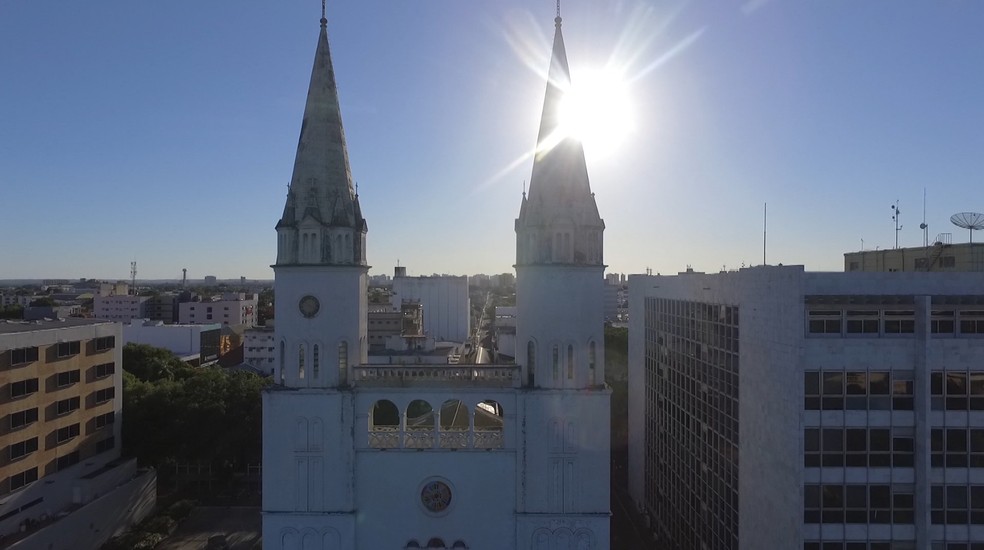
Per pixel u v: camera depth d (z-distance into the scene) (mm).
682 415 63531
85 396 68312
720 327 53562
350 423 43781
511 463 44281
